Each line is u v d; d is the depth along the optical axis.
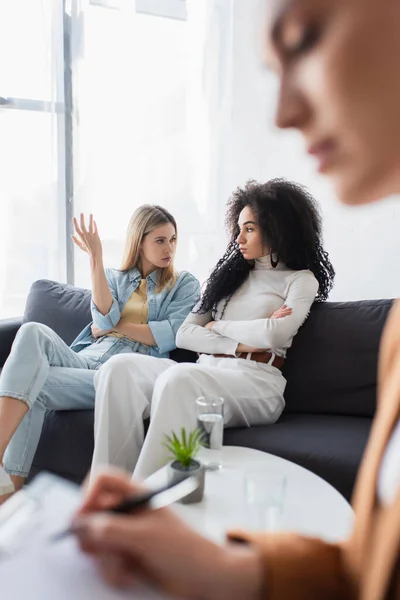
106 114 2.87
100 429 1.63
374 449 0.39
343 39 0.20
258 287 1.99
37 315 2.38
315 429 1.66
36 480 0.64
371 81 0.20
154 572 0.46
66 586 0.45
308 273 1.94
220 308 2.05
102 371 1.72
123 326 2.14
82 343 2.23
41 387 1.75
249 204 1.98
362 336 1.84
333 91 0.20
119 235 2.92
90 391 1.86
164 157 2.92
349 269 2.29
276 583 0.45
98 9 2.80
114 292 2.30
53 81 2.74
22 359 1.75
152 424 1.54
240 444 1.61
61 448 1.79
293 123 0.21
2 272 2.83
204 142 2.85
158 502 0.54
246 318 1.95
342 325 1.88
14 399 1.69
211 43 2.75
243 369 1.80
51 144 2.78
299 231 1.94
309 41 0.20
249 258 1.99
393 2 0.19
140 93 2.87
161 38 2.82
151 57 2.84
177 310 2.21
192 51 2.79
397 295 2.15
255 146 2.51
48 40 2.72
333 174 0.22
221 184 2.83
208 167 2.86
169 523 0.50
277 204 1.92
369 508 0.37
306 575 0.45
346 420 1.77
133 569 0.47
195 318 2.06
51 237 2.84
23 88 2.74
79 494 0.61
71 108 2.83
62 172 2.83
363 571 0.37
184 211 2.94
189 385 1.59
